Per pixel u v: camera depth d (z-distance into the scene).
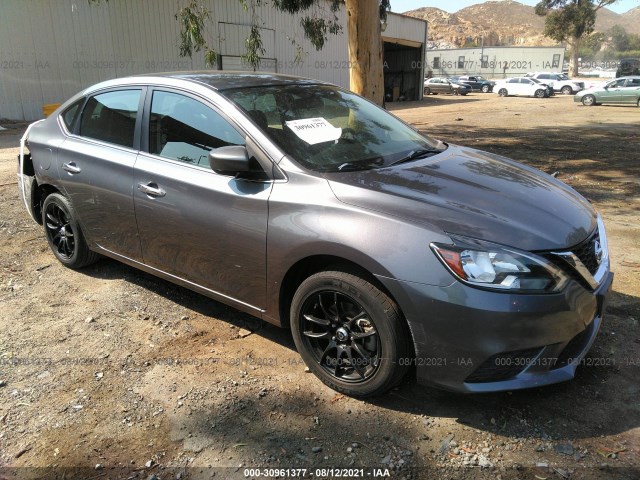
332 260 2.90
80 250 4.52
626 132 15.63
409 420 2.79
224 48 21.95
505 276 2.48
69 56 18.22
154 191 3.58
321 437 2.67
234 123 3.30
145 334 3.68
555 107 26.50
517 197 2.99
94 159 4.04
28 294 4.30
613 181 8.53
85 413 2.87
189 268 3.58
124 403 2.95
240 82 3.71
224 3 21.42
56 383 3.13
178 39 20.58
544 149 12.13
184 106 3.60
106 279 4.59
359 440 2.65
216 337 3.64
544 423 2.74
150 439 2.67
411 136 4.00
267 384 3.11
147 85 3.86
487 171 3.41
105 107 4.16
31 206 5.07
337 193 2.87
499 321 2.46
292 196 2.96
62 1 17.69
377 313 2.71
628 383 3.05
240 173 3.15
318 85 4.12
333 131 3.51
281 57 24.89
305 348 3.10
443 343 2.57
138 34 19.55
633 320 3.76
